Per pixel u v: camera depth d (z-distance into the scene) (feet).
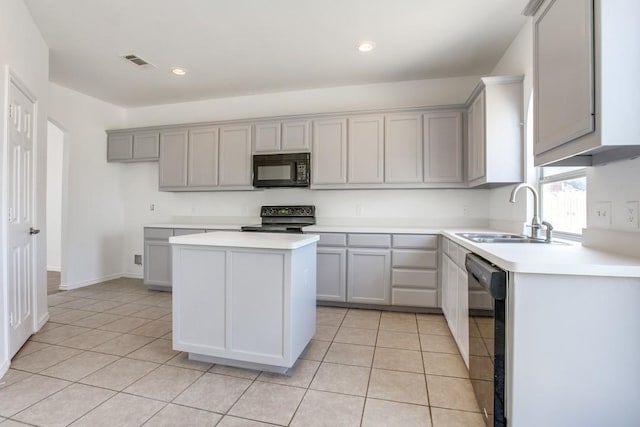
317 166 12.51
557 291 4.22
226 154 13.56
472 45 10.04
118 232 16.14
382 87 13.07
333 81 12.87
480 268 5.24
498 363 4.63
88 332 9.21
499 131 9.16
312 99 13.78
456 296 8.15
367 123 12.03
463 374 6.93
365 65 11.44
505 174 9.14
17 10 7.70
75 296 12.92
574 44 4.45
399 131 11.75
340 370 7.09
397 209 12.84
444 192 12.44
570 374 4.23
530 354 4.29
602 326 4.15
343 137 12.25
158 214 15.87
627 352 4.10
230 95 14.47
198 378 6.73
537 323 4.27
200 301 7.17
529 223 8.75
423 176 11.57
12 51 7.44
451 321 8.84
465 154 11.25
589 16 4.09
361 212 13.17
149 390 6.28
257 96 14.40
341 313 11.03
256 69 11.79
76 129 14.02
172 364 7.33
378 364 7.37
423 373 6.97
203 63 11.33
